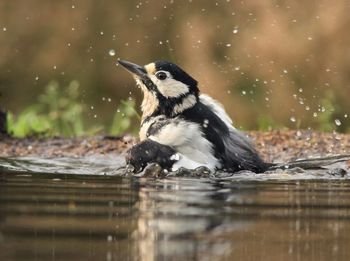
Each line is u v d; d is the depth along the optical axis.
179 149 11.04
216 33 23.50
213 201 7.99
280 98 21.81
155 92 11.95
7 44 24.83
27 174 10.76
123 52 24.45
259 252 5.67
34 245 5.74
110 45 24.58
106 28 24.77
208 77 22.67
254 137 14.01
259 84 22.14
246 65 22.55
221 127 11.50
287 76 22.08
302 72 22.06
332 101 20.27
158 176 10.67
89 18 24.88
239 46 22.97
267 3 23.19
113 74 24.20
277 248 5.82
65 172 11.12
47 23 25.06
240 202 7.96
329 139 13.78
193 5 24.25
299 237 6.22
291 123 21.31
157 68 11.95
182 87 11.84
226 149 11.27
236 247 5.80
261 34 22.84
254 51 22.70
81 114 20.69
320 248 5.84
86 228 6.39
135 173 10.93
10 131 15.44
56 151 13.53
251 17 23.27
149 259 5.38
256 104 21.86
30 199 7.98
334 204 7.96
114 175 10.77
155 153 10.93
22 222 6.60
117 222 6.68
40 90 24.39
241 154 11.33
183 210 7.34
